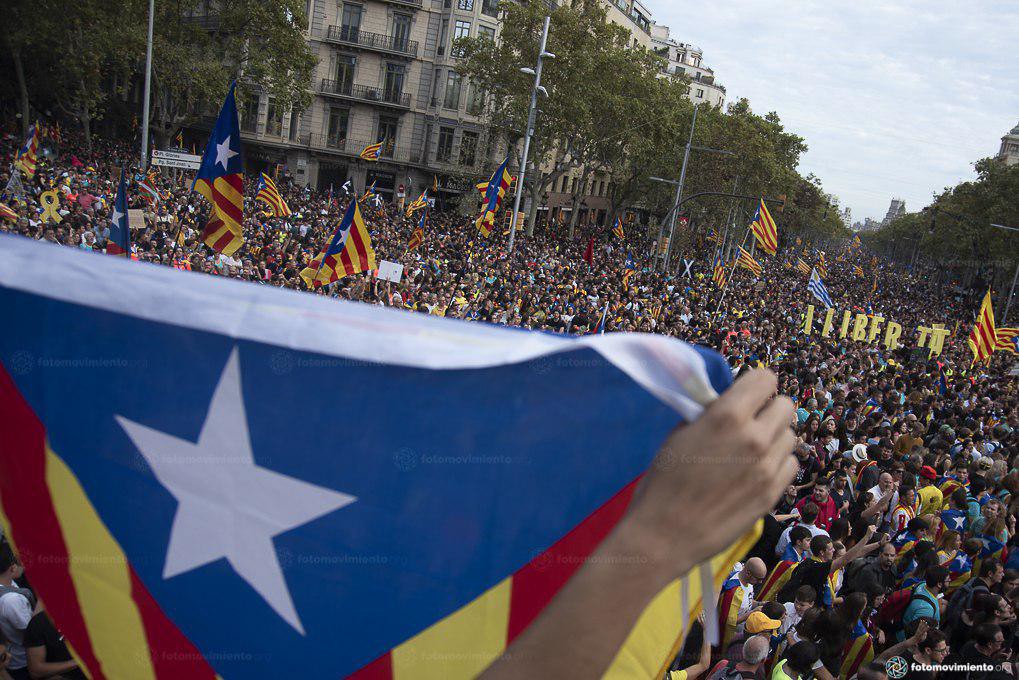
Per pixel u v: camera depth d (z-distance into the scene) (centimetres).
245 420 147
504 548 137
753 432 93
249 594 152
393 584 144
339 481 144
